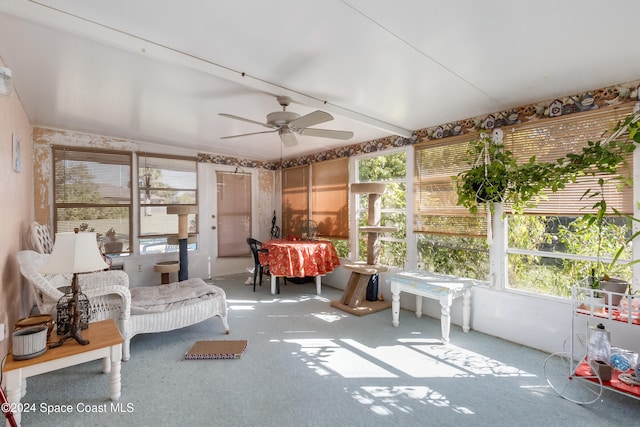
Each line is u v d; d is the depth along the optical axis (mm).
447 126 3652
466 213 3463
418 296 3777
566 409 2035
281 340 3068
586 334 2609
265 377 2391
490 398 2152
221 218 5816
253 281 5301
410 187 4051
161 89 2775
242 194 6102
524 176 2777
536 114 2961
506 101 2951
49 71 2416
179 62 2119
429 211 3824
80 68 2371
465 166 3471
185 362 2611
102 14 1690
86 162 4332
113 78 2553
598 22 1727
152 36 1903
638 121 2223
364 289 4027
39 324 1989
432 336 3195
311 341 3053
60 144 4133
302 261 4434
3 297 2365
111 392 2070
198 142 4852
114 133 4324
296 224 5992
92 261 1958
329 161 5254
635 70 2305
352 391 2219
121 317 2625
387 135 4340
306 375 2426
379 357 2734
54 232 4105
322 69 2328
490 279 3275
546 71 2336
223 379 2355
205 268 5574
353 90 2717
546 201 2910
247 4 1597
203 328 3354
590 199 2674
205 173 5578
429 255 3975
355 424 1881
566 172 2561
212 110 3334
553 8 1604
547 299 2857
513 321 3064
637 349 2389
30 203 3842
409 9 1622
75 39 1965
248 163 6172
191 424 1859
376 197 4070
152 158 4922
